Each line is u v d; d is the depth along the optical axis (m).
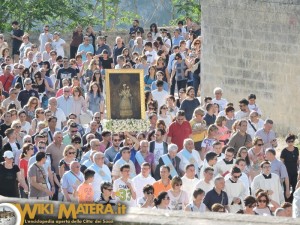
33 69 58.16
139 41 63.59
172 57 58.25
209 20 57.88
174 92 58.91
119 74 41.41
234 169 34.66
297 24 52.41
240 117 45.84
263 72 54.84
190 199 33.81
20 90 52.12
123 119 41.16
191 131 43.09
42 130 41.62
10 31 77.81
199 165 38.78
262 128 42.41
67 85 52.66
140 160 38.97
